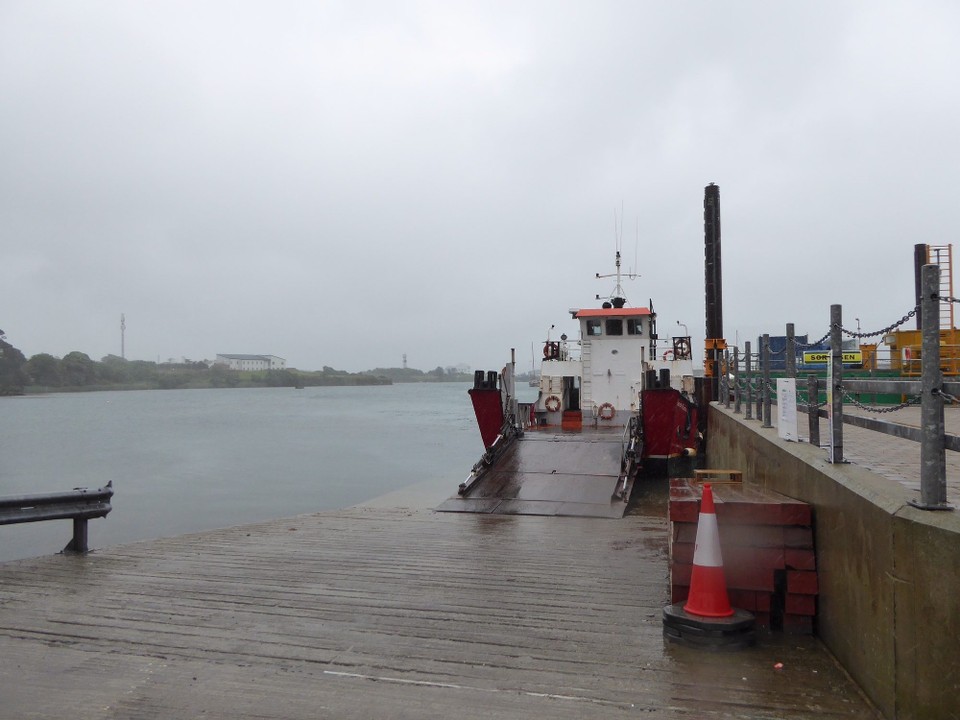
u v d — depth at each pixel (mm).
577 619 5578
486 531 9289
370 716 3945
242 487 20688
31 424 58781
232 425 57031
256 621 5582
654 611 5766
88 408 92938
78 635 5285
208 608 5938
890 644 3570
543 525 9680
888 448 8117
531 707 4031
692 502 5445
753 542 5176
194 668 4645
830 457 5062
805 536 5121
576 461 13227
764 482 7812
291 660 4766
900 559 3488
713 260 20875
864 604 4004
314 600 6148
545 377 19953
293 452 33062
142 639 5188
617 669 4543
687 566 5348
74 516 8016
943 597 3324
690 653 4785
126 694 4258
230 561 7652
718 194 20922
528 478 12320
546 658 4758
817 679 4305
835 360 5031
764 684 4254
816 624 5051
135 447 36656
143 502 17812
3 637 5250
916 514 3486
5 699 4195
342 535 9109
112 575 7070
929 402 3590
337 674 4527
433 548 8266
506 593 6340
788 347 7117
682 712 3922
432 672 4547
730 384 15969
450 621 5547
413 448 34844
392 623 5508
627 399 19766
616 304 21469
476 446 36156
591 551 8039
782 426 7148
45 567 7414
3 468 26953
